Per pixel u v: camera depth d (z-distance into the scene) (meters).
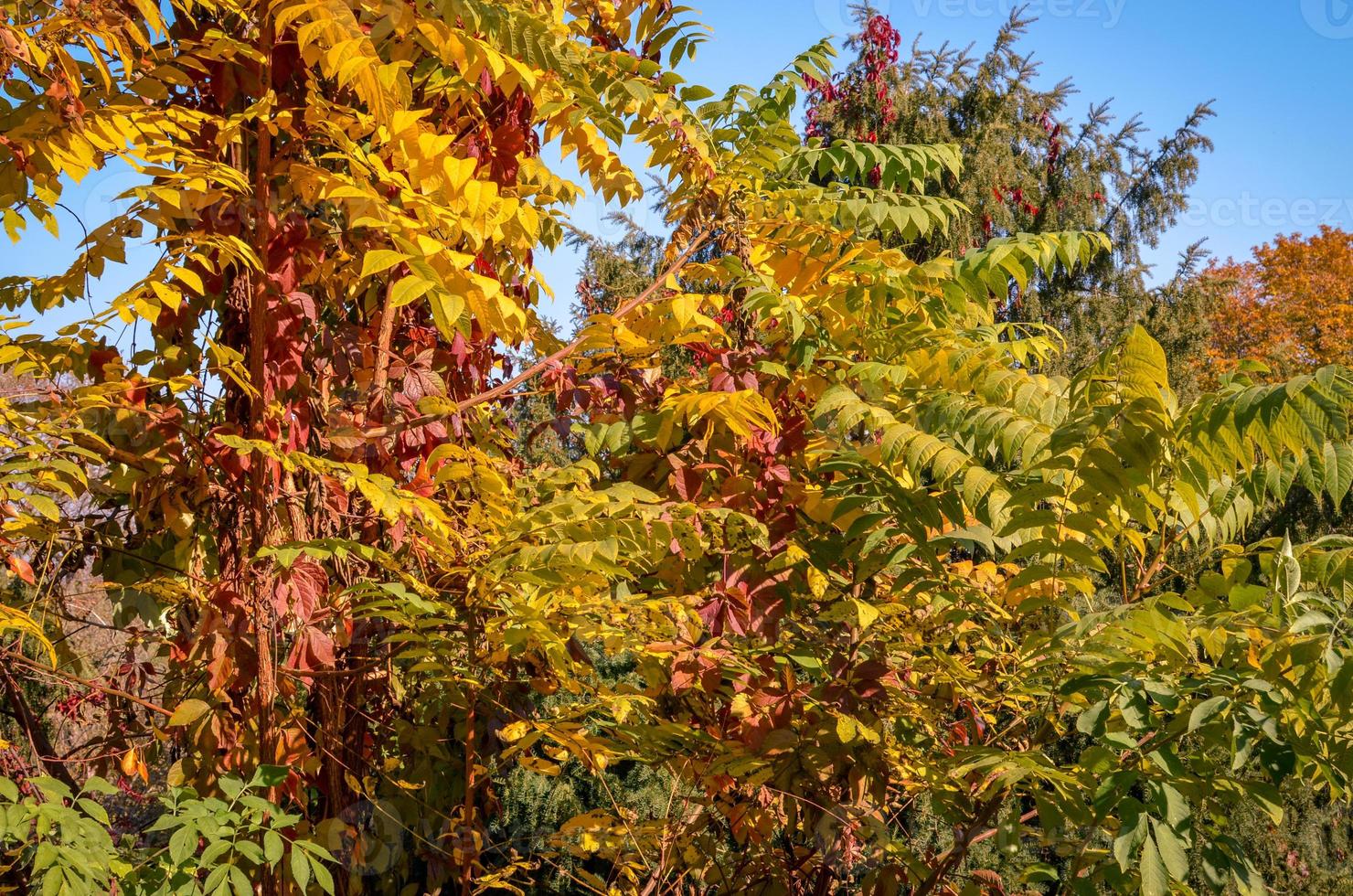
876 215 3.01
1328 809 5.16
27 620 1.99
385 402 2.71
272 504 2.34
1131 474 1.96
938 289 2.86
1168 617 1.98
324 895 2.47
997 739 2.94
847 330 3.01
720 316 3.32
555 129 2.85
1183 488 2.01
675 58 3.17
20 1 2.01
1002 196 10.29
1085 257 2.75
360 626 2.71
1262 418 1.73
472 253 2.73
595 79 2.71
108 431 2.44
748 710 2.66
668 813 3.25
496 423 3.42
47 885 1.63
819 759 2.64
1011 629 3.24
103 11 1.97
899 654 3.15
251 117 2.13
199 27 2.50
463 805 3.09
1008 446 2.11
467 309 1.99
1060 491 2.08
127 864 1.92
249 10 2.30
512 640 2.29
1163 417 1.92
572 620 2.49
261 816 2.00
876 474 2.61
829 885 3.00
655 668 2.86
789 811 2.70
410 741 3.02
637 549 2.34
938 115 10.41
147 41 2.17
